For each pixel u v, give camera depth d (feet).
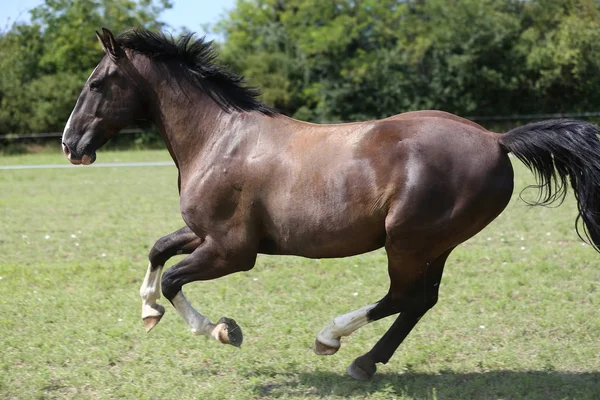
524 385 14.82
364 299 21.58
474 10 110.73
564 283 22.72
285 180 14.25
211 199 14.78
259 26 128.16
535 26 115.44
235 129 15.03
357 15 118.11
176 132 15.55
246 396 14.66
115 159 85.40
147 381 15.47
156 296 16.21
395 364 16.44
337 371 16.17
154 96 15.67
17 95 109.91
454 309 20.27
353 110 114.83
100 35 15.51
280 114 15.44
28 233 33.76
